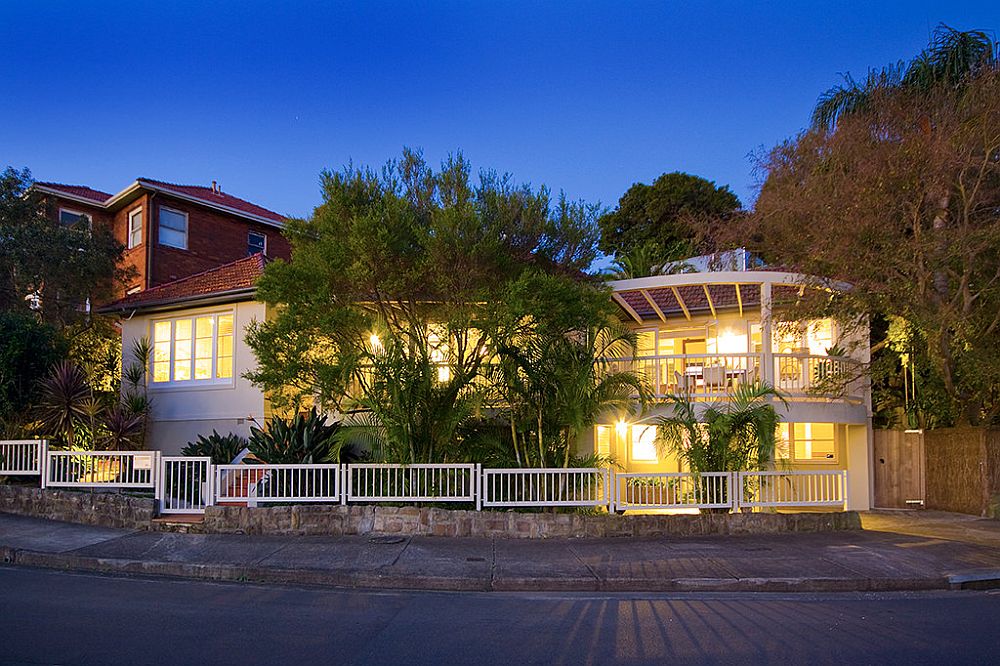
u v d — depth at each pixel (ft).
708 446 44.37
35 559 34.17
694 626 23.86
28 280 59.98
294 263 41.73
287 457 44.86
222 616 24.66
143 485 41.65
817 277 49.67
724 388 51.83
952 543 38.45
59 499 42.14
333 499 40.32
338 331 41.70
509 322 39.19
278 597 28.07
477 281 41.88
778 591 30.12
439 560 33.63
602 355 45.91
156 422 59.47
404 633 22.76
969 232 44.96
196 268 84.02
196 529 39.52
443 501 40.98
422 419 42.88
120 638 21.57
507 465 43.96
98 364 63.31
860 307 48.60
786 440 59.21
